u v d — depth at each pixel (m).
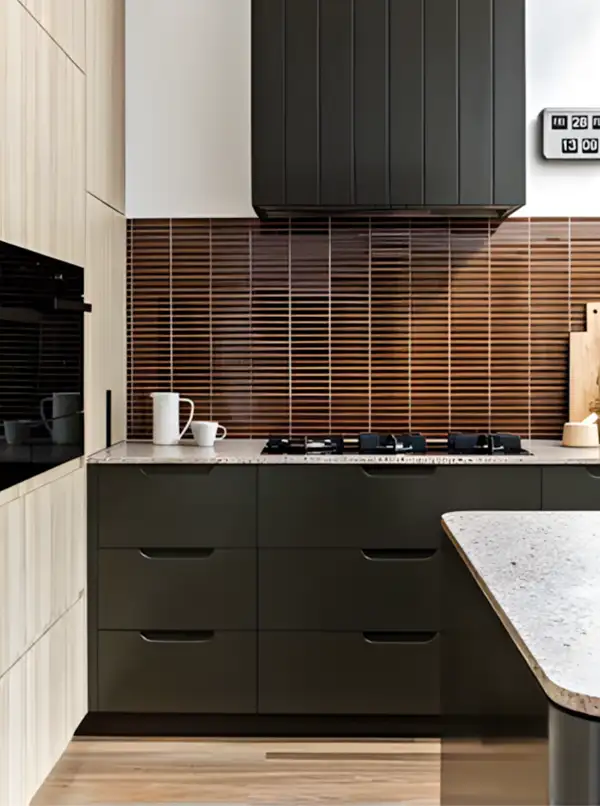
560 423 3.54
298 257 3.53
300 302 3.54
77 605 2.80
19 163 2.21
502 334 3.53
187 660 2.95
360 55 3.09
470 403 3.55
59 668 2.59
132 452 3.08
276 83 3.09
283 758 2.83
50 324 2.45
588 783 0.89
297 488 2.92
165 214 3.53
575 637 1.06
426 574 2.93
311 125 3.10
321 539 2.93
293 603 2.94
